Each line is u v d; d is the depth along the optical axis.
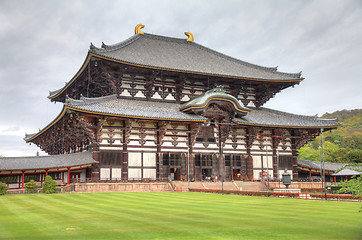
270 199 43.50
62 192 54.09
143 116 61.56
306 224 22.69
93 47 60.62
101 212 28.84
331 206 34.44
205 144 71.50
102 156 62.28
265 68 87.81
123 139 64.06
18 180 57.72
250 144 75.56
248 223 23.00
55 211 29.62
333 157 119.25
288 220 24.42
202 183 64.62
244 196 48.62
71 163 58.75
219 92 69.75
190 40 93.38
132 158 64.75
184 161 68.81
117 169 63.00
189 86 76.00
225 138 72.56
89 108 58.41
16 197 44.84
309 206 34.34
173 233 19.48
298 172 86.69
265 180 72.81
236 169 75.50
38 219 24.86
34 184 54.25
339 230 20.58
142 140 65.62
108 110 60.28
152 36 87.81
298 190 59.59
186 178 68.19
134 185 59.78
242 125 73.31
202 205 34.88
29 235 18.98
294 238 18.27
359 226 21.94
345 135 188.62
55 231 20.12
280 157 79.12
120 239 17.92
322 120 80.88
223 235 18.98
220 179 71.69
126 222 23.36
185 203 37.09
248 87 82.31
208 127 72.56
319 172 84.12
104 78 66.06
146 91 70.75
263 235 19.03
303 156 137.75
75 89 80.31
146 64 67.94
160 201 39.44
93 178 60.75
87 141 67.75
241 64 89.38
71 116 57.19
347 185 20.62
